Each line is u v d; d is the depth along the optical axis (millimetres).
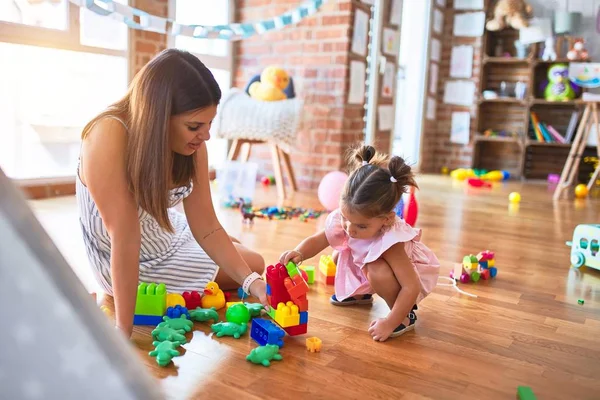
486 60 5914
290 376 1137
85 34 3119
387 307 1617
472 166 6078
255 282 1429
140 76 1148
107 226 1193
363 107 4188
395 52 4910
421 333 1426
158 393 409
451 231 2807
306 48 4004
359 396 1067
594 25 5543
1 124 2893
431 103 6031
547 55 5598
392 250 1423
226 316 1419
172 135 1177
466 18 5957
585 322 1569
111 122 1184
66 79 3139
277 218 2842
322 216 2977
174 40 3672
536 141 5648
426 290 1552
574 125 5590
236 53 4340
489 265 2004
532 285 1916
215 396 1036
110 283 1501
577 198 4285
